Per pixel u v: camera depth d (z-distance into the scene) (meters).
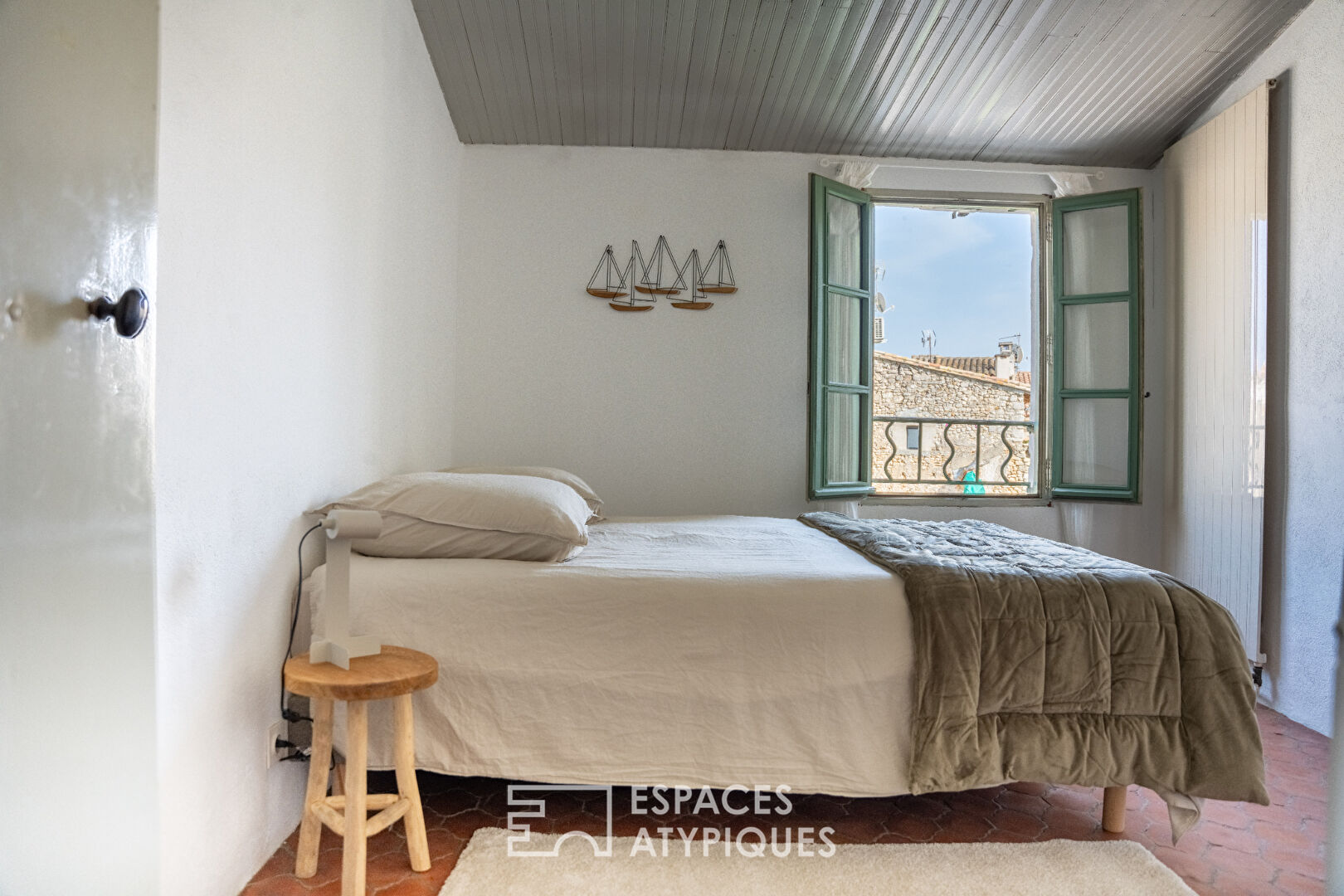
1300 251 3.45
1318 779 2.77
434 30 3.60
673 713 2.20
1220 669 2.18
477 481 2.60
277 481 2.16
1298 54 3.50
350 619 2.20
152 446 1.41
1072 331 4.55
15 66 1.12
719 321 4.41
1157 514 4.49
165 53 1.59
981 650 2.20
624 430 4.37
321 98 2.42
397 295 3.26
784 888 1.96
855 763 2.20
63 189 1.20
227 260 1.86
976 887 1.98
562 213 4.36
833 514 3.78
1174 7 3.52
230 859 1.88
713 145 4.38
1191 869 2.14
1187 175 4.25
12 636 1.11
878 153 4.49
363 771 1.84
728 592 2.26
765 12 3.58
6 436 1.10
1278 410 3.59
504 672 2.20
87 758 1.26
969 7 3.56
